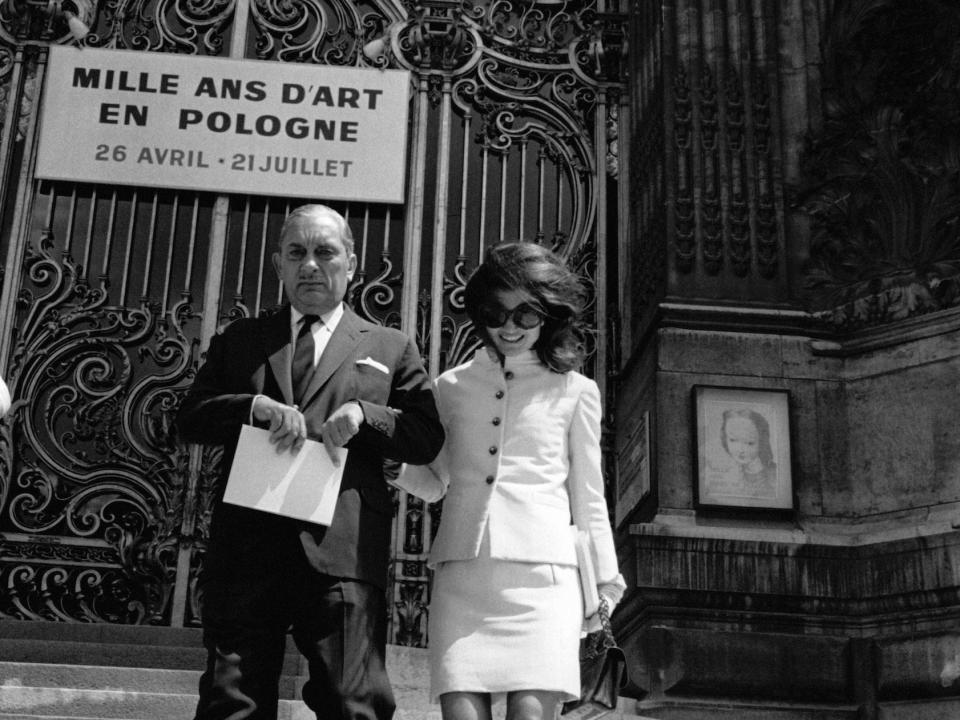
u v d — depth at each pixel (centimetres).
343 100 942
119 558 845
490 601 353
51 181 917
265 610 358
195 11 964
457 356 903
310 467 358
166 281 904
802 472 766
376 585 363
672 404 777
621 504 856
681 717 700
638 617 738
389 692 357
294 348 387
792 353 790
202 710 347
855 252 813
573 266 938
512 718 343
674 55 863
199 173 920
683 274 812
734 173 835
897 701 703
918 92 811
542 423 373
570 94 981
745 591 723
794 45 865
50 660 678
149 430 871
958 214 782
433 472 390
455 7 977
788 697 710
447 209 936
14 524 846
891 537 724
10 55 940
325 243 391
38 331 886
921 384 762
